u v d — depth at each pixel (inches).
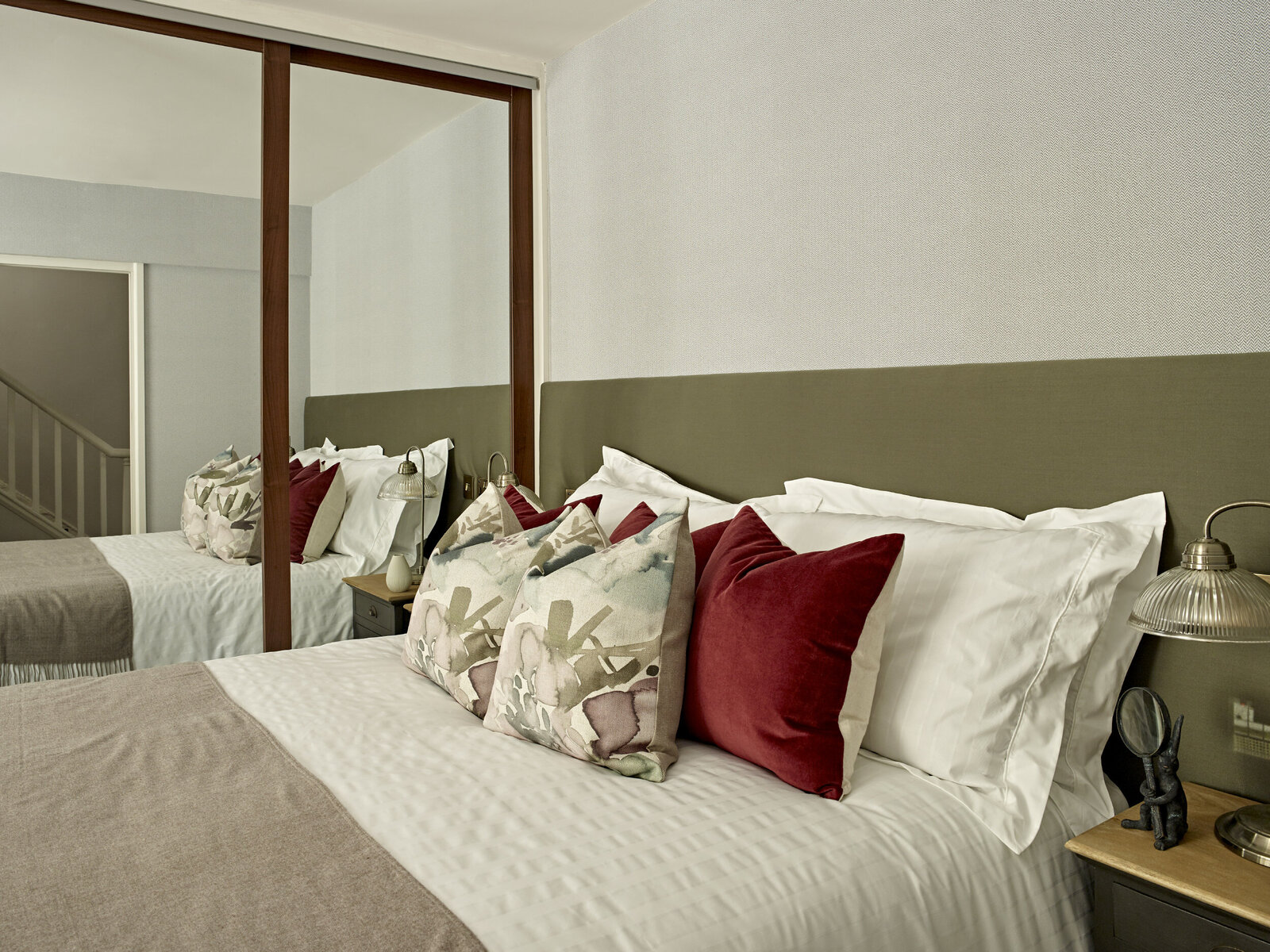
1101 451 67.2
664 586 63.1
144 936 39.8
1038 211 72.0
